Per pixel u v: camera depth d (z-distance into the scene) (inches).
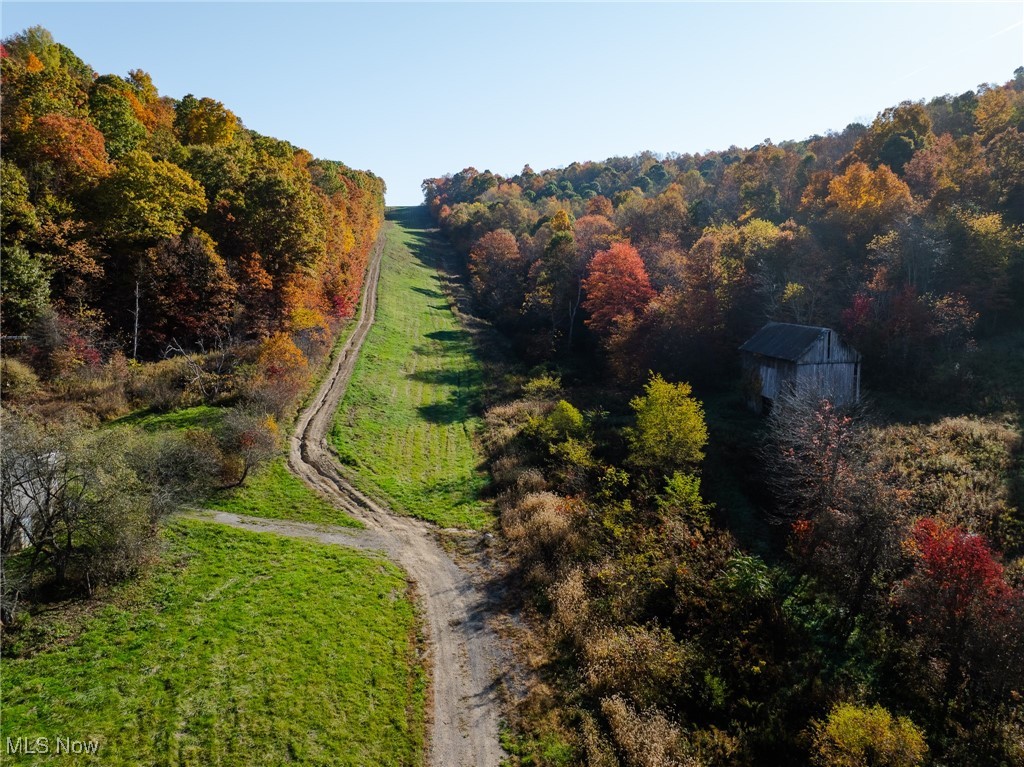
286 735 668.7
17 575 862.5
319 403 1806.1
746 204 2942.9
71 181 1744.6
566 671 821.2
